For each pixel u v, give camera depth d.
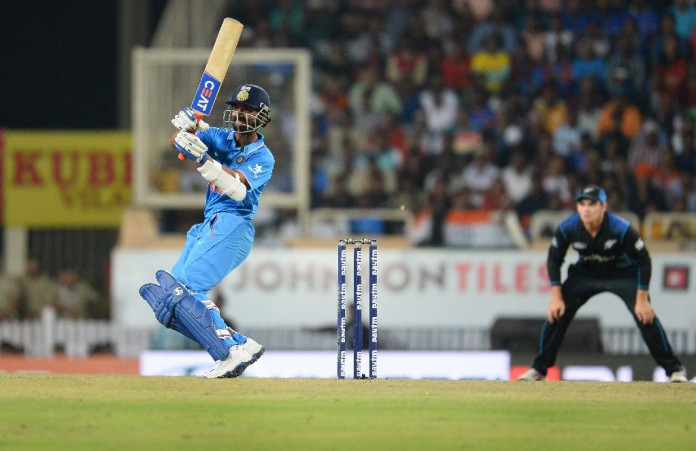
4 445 19.30
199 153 25.69
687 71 67.75
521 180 63.69
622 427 21.52
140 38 68.62
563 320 34.31
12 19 74.31
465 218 58.66
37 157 66.19
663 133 65.75
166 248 56.69
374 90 67.50
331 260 55.59
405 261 55.41
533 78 67.69
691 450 19.55
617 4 69.25
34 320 62.75
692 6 69.00
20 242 66.44
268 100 27.02
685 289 54.84
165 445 19.39
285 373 47.62
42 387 25.00
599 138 65.56
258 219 64.12
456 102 67.06
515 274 55.19
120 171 66.12
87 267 66.19
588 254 33.50
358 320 28.47
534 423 21.75
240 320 55.84
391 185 64.38
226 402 23.23
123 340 56.81
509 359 46.47
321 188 65.00
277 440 19.89
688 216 58.47
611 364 45.69
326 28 70.25
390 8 70.38
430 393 24.97
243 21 70.25
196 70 59.44
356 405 23.20
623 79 67.31
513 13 69.38
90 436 20.02
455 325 55.31
